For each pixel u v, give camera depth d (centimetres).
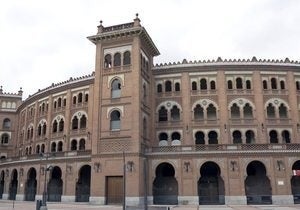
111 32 4988
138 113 4631
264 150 4456
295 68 5294
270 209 3462
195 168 4500
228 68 5297
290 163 4419
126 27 5025
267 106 5147
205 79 5331
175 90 5366
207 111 5259
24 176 5688
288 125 5066
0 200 5756
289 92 5191
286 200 4297
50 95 6350
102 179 4547
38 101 6712
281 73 5281
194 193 4416
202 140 5191
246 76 5275
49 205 4353
